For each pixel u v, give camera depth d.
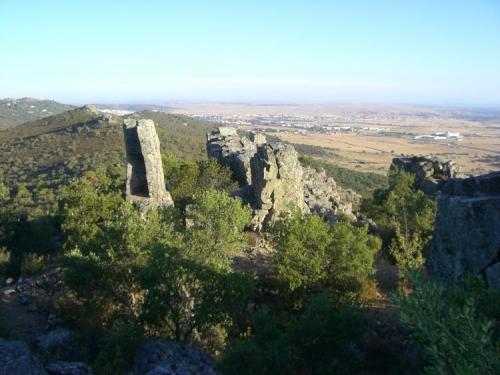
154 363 19.56
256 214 37.28
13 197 85.50
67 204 38.94
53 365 18.44
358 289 26.61
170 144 135.38
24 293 30.77
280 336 19.00
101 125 149.50
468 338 9.70
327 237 27.38
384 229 41.75
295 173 38.59
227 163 55.97
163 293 22.27
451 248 20.03
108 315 25.91
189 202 43.03
